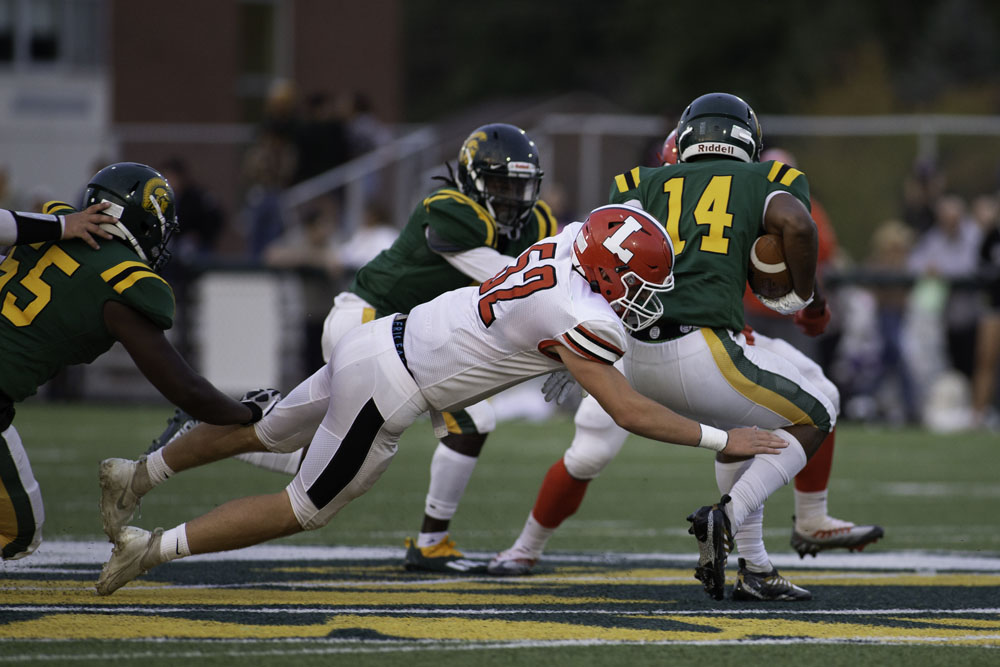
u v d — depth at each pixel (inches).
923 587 612.4
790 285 575.5
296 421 555.8
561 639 465.1
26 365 514.0
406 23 5182.1
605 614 521.3
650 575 647.1
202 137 2068.2
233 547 527.2
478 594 573.3
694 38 4092.0
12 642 442.9
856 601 567.8
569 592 585.3
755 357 559.8
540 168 663.1
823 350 1659.7
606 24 4813.0
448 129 2674.7
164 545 519.5
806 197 576.1
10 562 631.8
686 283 560.4
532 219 689.0
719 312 556.4
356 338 537.0
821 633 487.8
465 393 533.3
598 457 631.8
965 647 463.8
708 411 561.9
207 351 1692.9
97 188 530.0
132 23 2576.3
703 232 566.9
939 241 1722.4
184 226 1728.6
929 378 1689.2
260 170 1845.5
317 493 526.0
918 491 1040.2
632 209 527.2
